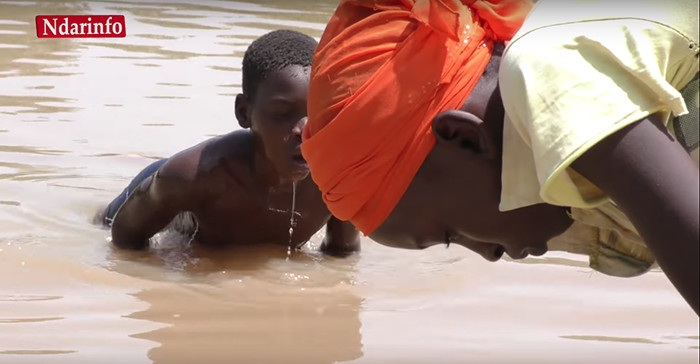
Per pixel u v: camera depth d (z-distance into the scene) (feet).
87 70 21.39
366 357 8.69
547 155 4.57
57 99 19.08
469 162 5.26
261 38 13.03
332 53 5.44
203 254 12.59
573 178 4.83
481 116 5.17
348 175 5.38
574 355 8.63
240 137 13.12
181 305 10.29
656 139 4.47
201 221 13.01
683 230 4.26
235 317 9.94
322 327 9.61
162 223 12.83
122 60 22.40
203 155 12.80
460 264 11.76
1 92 19.38
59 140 16.75
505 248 5.66
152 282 11.12
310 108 5.59
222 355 8.75
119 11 28.09
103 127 17.49
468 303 10.32
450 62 5.19
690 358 8.53
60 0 29.22
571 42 4.73
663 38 4.75
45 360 8.41
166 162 12.78
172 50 23.47
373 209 5.48
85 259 11.89
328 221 12.92
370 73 5.28
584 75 4.62
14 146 16.31
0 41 23.89
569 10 4.88
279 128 12.42
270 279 11.45
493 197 5.33
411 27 5.31
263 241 13.21
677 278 4.29
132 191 12.89
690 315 9.76
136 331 9.37
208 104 19.02
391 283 11.21
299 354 8.79
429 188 5.39
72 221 13.50
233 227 13.03
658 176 4.37
